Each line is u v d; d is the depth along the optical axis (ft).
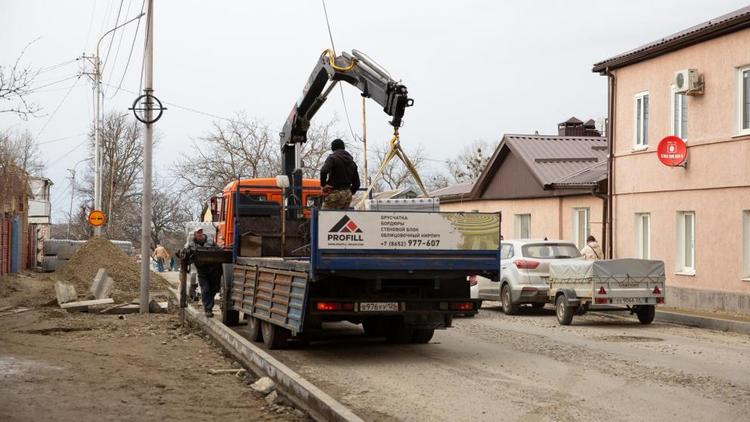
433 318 39.22
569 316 54.80
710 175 64.90
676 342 45.11
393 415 25.94
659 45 69.62
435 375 33.78
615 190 78.28
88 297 66.64
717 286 64.08
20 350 38.91
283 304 39.47
